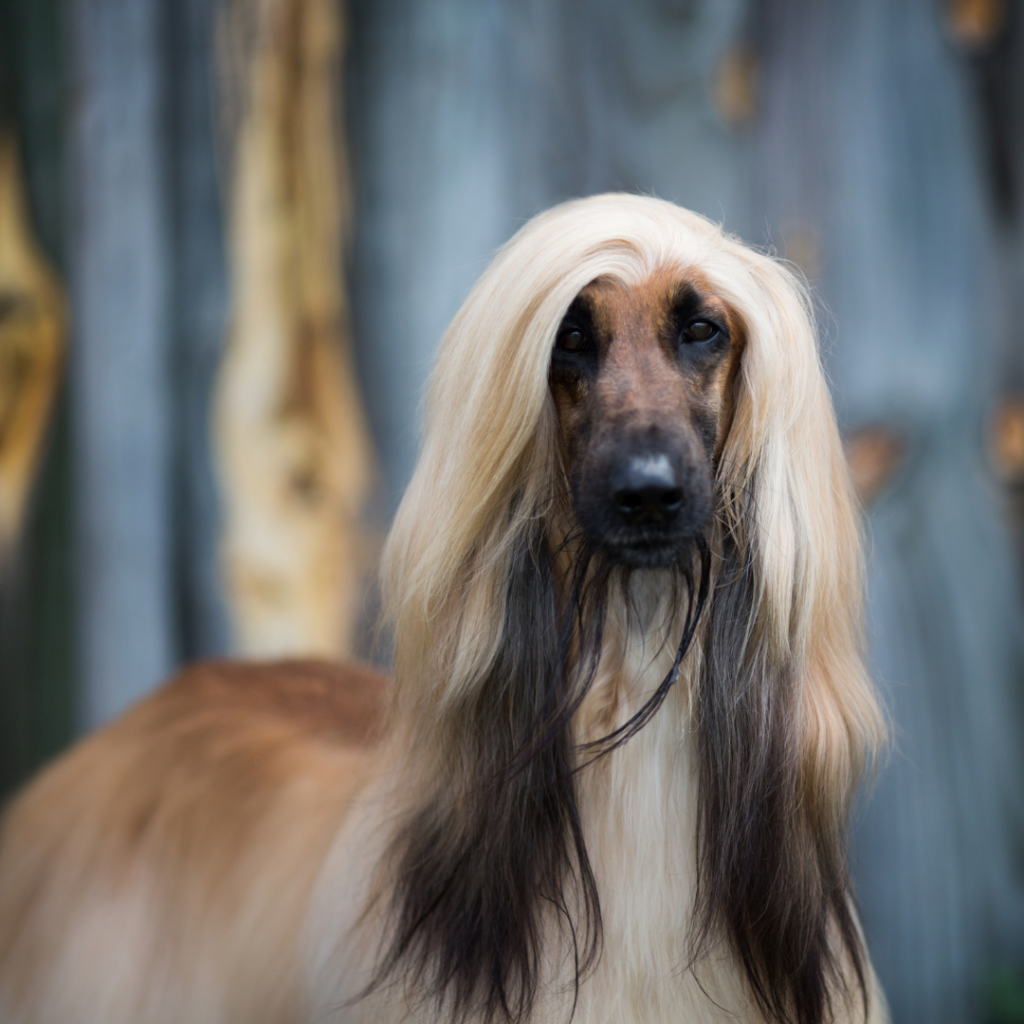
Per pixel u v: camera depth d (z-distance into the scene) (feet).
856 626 5.21
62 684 11.75
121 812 7.28
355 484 12.00
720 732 4.95
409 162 11.93
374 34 11.84
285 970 6.08
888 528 11.72
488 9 11.87
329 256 11.94
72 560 11.76
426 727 4.92
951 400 11.92
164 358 11.78
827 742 4.91
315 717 7.50
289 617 11.98
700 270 4.85
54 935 7.06
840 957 5.15
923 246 11.91
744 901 4.85
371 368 11.99
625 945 4.89
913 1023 11.57
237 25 11.69
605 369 4.72
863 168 11.92
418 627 4.88
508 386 4.74
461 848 4.84
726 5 12.00
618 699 5.10
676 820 5.00
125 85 11.65
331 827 6.22
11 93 11.63
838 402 11.87
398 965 4.97
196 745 7.37
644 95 12.09
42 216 11.69
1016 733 11.89
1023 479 12.20
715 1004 4.91
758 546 4.92
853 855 6.06
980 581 11.93
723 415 5.03
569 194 12.09
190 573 11.87
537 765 4.85
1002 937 11.74
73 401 11.76
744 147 12.09
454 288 12.00
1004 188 12.03
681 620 5.12
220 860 6.81
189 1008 6.54
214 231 11.80
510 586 4.91
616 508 4.42
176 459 11.81
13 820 7.75
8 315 11.68
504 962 4.76
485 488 4.78
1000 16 11.90
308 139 11.85
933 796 11.60
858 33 11.89
